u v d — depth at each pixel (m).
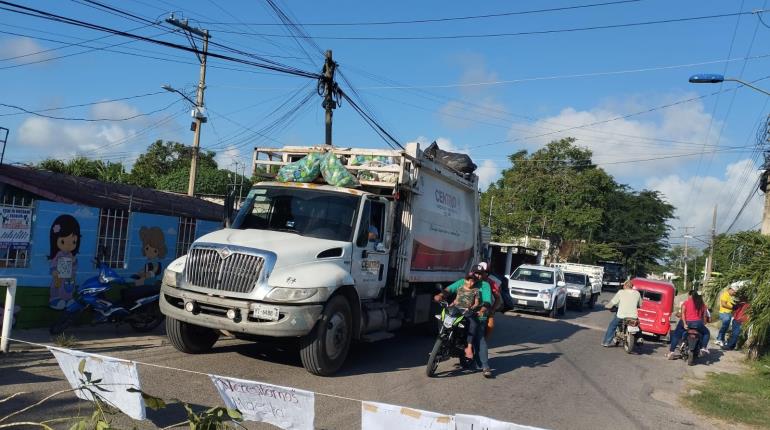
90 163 31.45
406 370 9.37
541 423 7.12
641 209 68.06
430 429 3.92
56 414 5.53
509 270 26.86
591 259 58.16
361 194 9.16
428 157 10.96
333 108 20.17
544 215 50.84
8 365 7.13
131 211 11.19
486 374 9.51
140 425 5.50
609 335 14.67
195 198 16.98
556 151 52.94
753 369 12.62
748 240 12.31
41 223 9.57
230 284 7.73
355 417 6.43
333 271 8.18
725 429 7.66
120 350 8.61
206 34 23.30
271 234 8.50
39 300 9.59
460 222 13.23
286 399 4.41
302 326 7.63
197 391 6.76
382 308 9.97
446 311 9.44
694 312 13.09
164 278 8.34
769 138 22.77
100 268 9.64
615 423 7.43
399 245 10.27
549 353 12.73
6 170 11.45
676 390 9.98
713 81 16.41
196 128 24.98
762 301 11.72
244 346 9.79
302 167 9.38
